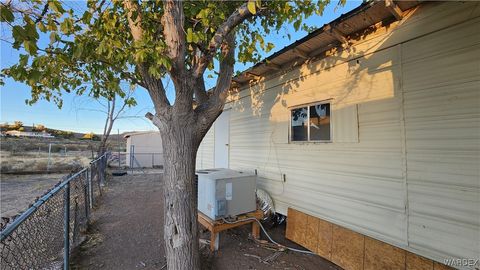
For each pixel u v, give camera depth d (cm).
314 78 392
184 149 267
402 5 263
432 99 250
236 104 606
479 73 220
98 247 360
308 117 404
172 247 257
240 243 381
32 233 226
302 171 411
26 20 166
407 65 272
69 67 294
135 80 293
